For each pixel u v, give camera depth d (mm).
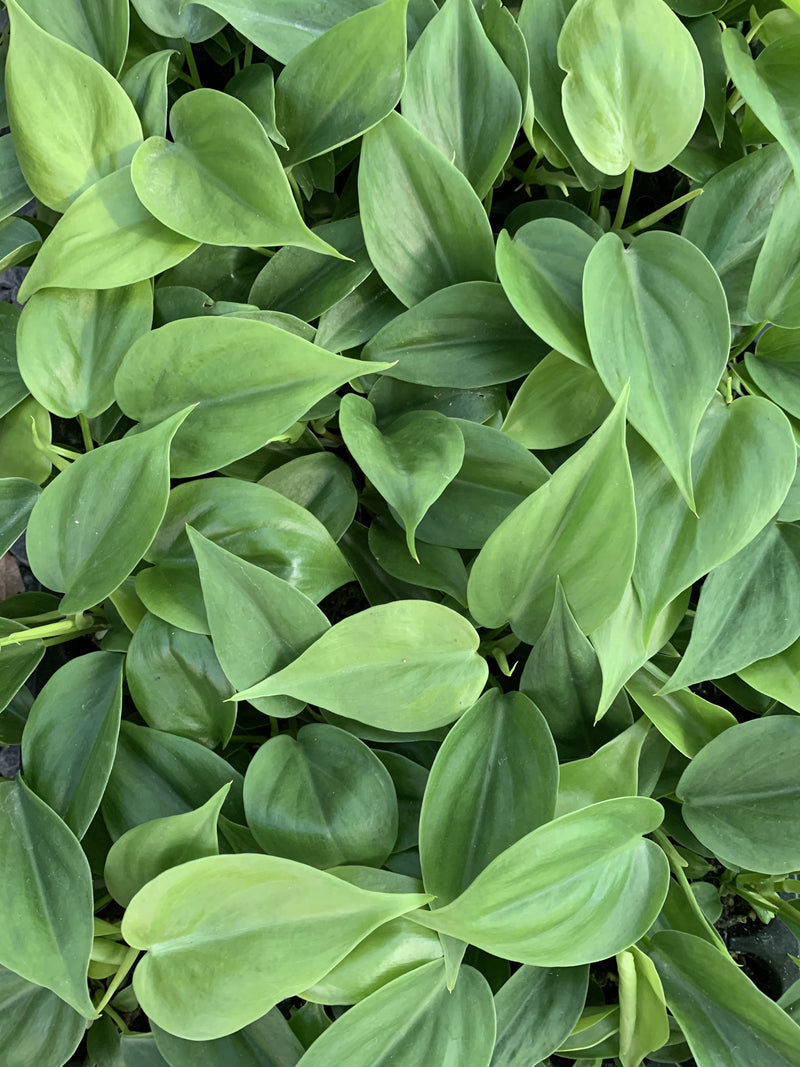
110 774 367
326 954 321
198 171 360
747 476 358
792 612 375
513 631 371
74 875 335
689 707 389
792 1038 350
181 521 364
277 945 324
